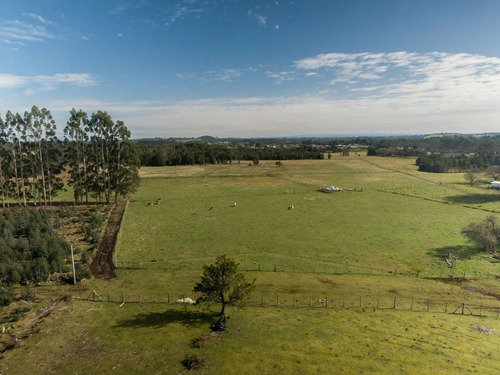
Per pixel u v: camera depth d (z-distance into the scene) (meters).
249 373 22.55
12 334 27.30
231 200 93.19
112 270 43.34
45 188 82.75
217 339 26.89
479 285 40.66
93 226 61.34
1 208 74.25
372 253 51.25
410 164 192.50
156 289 37.56
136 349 25.31
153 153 191.88
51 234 54.62
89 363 23.66
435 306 35.00
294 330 28.66
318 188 114.25
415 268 45.69
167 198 95.62
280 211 79.50
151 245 54.12
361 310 33.41
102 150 84.44
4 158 75.12
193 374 22.33
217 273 29.69
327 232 61.91
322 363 23.75
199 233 61.00
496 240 53.88
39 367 23.22
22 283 37.28
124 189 87.25
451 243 55.91
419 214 76.12
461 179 136.00
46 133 79.00
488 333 28.98
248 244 54.91
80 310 31.75
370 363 23.83
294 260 48.00
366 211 79.25
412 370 23.06
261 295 36.53
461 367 23.50
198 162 195.38
